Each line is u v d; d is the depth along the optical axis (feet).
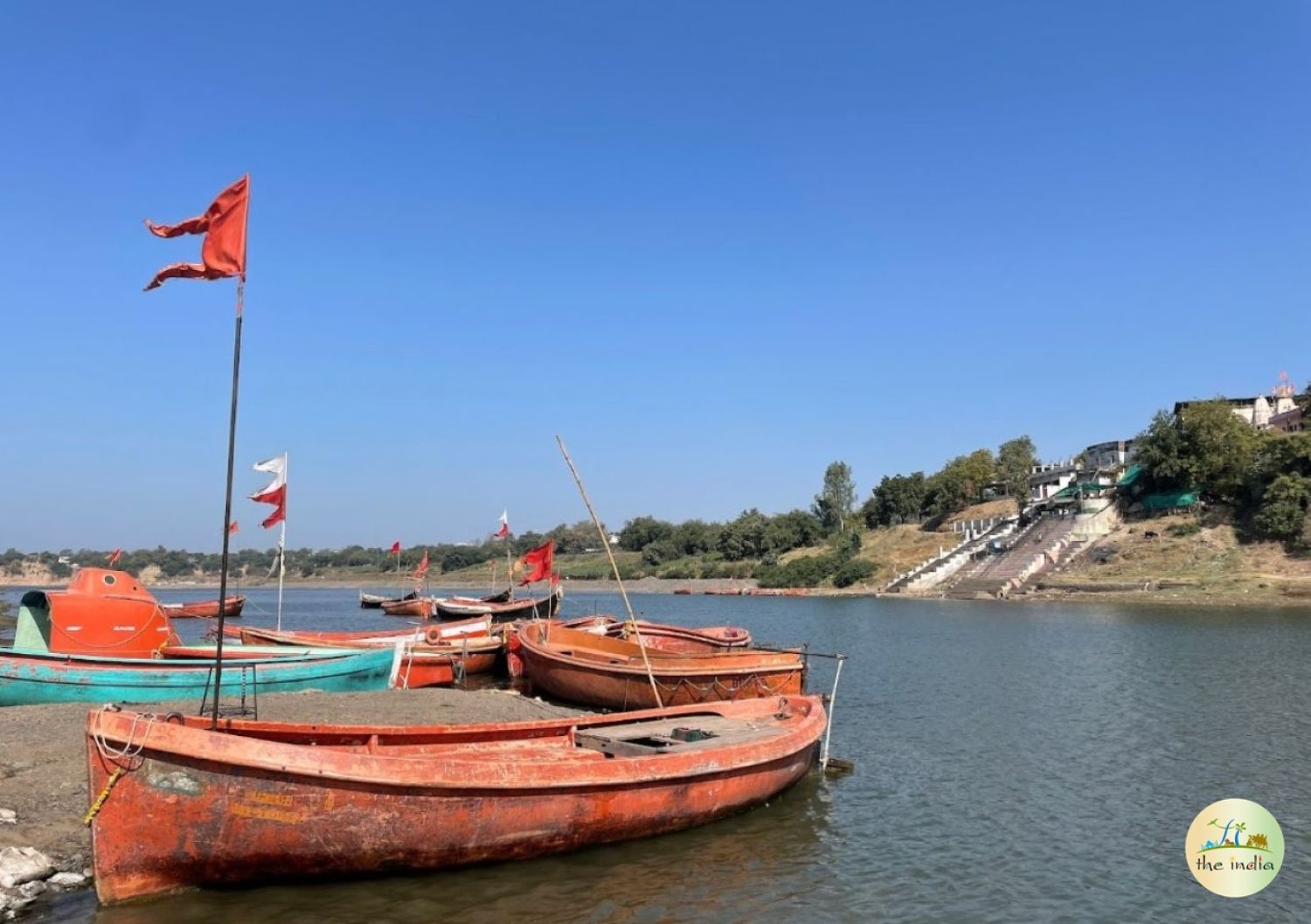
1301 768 66.44
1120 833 52.03
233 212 42.65
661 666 85.97
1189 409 317.01
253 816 37.37
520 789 42.34
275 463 111.45
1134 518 319.27
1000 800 58.65
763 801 55.93
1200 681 107.86
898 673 119.34
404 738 48.49
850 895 42.34
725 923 38.78
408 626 160.25
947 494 428.15
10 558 647.97
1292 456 271.90
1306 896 43.04
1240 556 264.52
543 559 130.62
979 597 288.71
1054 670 120.57
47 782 48.57
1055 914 40.70
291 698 77.20
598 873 43.83
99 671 71.31
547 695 93.35
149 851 36.60
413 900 39.42
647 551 506.48
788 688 87.15
